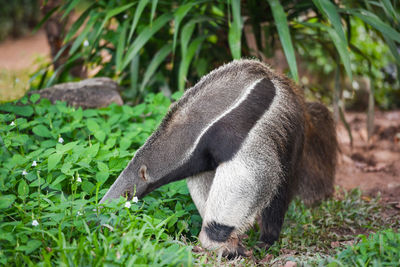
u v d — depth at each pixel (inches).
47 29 315.9
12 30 783.1
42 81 272.5
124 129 202.1
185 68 209.5
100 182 149.4
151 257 116.6
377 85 393.1
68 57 282.5
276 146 146.7
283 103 153.3
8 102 213.9
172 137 145.5
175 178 149.3
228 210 138.8
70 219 132.0
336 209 200.8
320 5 187.5
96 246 118.4
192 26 214.2
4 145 168.6
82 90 230.4
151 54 260.4
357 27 376.5
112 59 267.9
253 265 140.4
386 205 210.7
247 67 152.7
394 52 195.6
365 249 127.6
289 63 185.6
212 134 139.9
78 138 194.9
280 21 193.6
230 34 192.1
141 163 146.6
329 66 380.5
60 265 111.1
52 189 158.2
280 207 161.3
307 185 204.2
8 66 530.3
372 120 238.8
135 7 243.4
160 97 219.3
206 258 138.3
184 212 156.9
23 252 125.0
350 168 269.9
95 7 255.6
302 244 162.6
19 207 135.9
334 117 223.8
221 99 143.9
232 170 138.0
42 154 165.6
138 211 147.8
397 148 305.7
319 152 204.8
